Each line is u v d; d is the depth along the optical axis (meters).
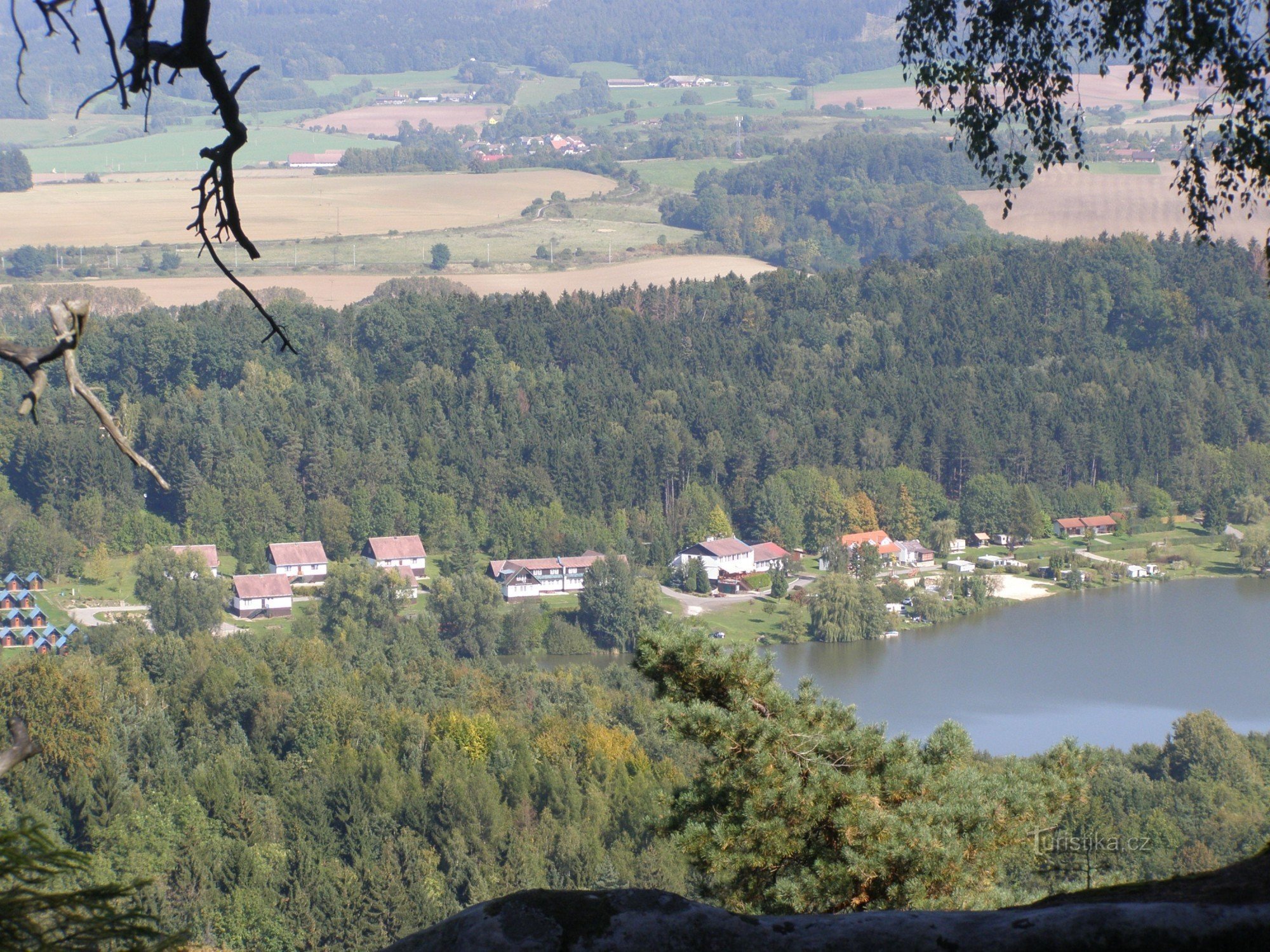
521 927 7.48
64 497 194.75
